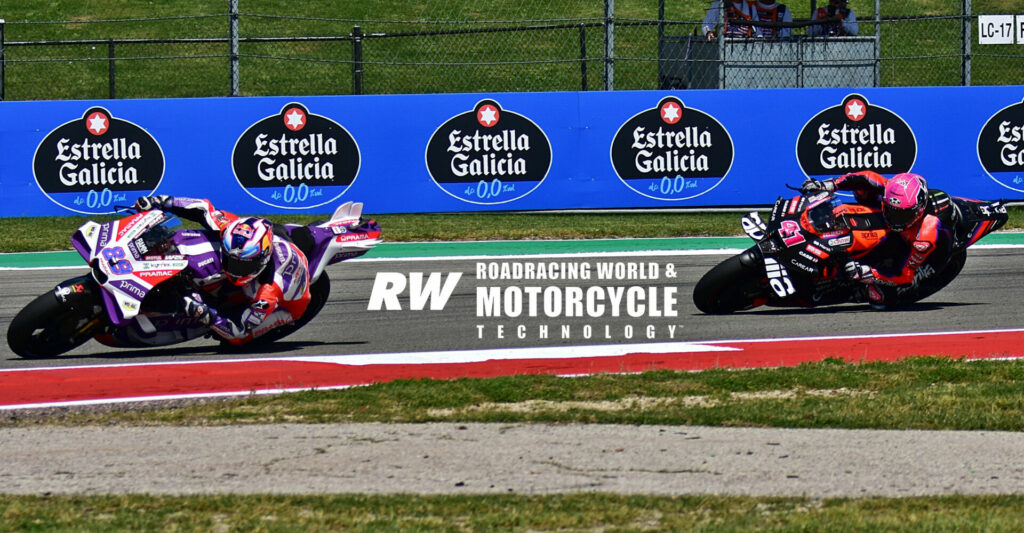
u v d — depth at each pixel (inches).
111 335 1189.7
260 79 3472.0
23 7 4092.0
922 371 1117.7
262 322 1211.2
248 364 1185.4
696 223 2122.3
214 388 1087.6
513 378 1098.1
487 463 843.4
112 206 2074.3
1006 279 1624.0
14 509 731.4
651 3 3754.9
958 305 1462.8
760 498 757.3
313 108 2105.1
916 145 2204.7
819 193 1355.8
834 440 901.2
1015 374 1106.7
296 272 1199.6
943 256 1412.4
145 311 1182.9
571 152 2156.7
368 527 691.4
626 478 807.1
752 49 2356.1
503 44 3469.5
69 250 1888.5
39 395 1055.6
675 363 1196.5
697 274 1684.3
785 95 2177.7
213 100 2082.9
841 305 1467.8
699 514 722.8
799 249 1325.0
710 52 2368.4
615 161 2162.9
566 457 857.5
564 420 961.5
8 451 879.1
